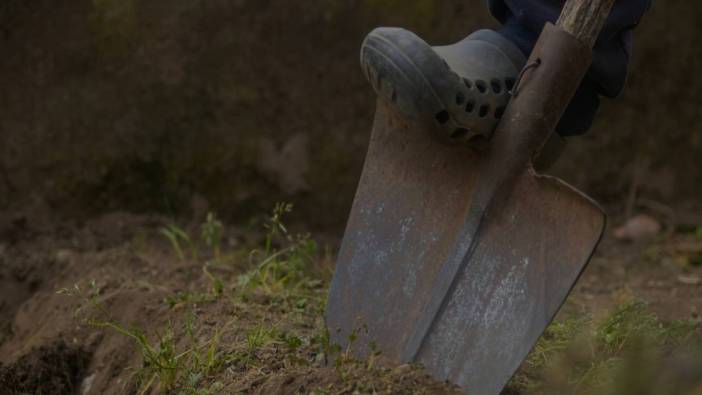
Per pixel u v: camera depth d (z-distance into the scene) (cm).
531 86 432
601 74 463
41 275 714
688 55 863
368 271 456
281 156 816
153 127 802
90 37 788
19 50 786
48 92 792
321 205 823
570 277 399
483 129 434
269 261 630
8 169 793
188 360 495
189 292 593
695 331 501
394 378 412
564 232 407
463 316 423
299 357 471
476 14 821
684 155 871
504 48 452
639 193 868
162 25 793
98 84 793
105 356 564
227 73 804
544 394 434
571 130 476
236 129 810
